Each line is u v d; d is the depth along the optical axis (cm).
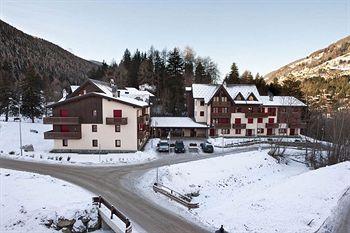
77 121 4384
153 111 7900
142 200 2423
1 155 3872
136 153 4191
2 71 9675
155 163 3816
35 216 1923
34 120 7731
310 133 6688
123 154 4162
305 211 2092
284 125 6544
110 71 10188
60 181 2747
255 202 2312
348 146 4994
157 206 2302
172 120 6378
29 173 2828
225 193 3058
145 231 1845
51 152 4359
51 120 4406
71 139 4444
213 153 4653
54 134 4375
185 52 11156
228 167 3800
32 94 7112
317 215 2033
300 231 1794
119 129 4475
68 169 3359
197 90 6494
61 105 4478
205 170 3562
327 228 1861
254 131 6438
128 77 9669
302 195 2422
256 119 6425
